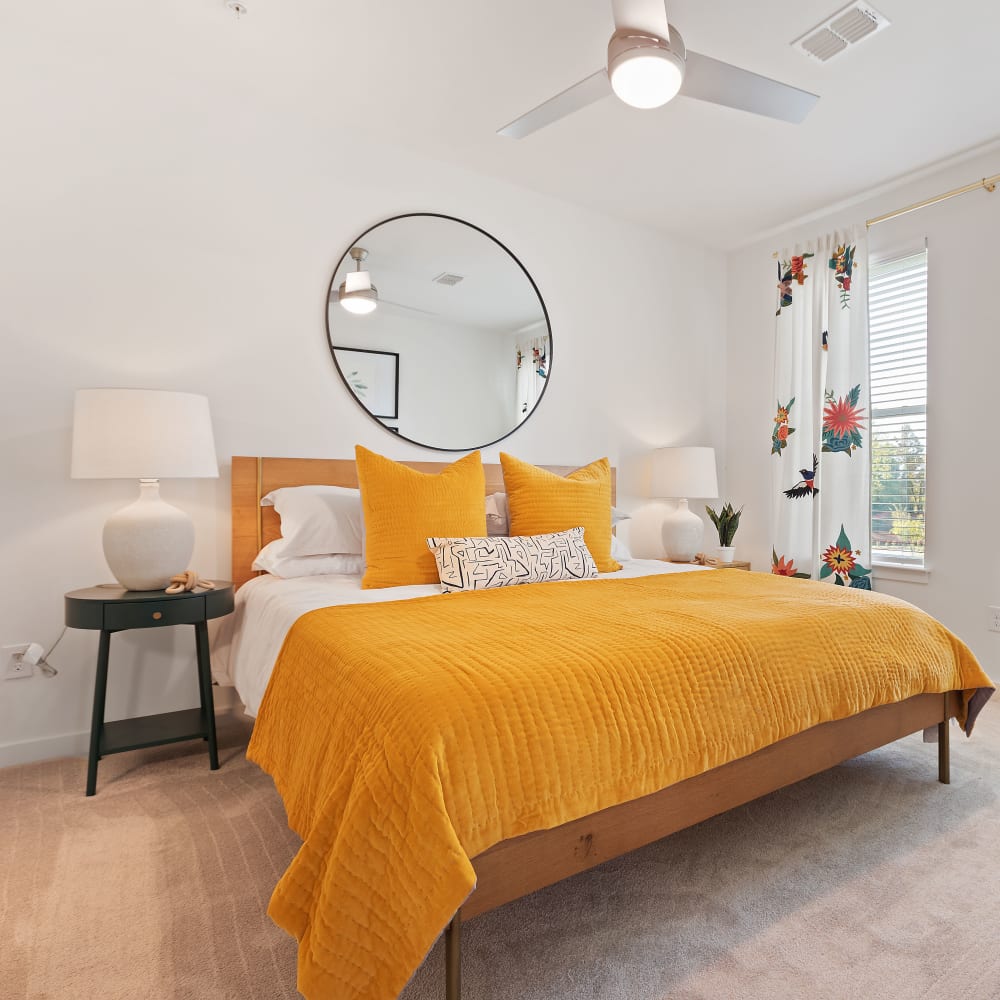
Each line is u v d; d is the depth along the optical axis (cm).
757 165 322
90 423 213
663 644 150
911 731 198
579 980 125
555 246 361
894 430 347
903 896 151
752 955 131
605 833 131
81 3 214
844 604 197
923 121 282
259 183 276
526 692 125
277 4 214
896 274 346
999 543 303
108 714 246
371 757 116
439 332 324
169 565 224
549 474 287
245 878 157
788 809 193
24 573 232
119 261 248
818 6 214
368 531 242
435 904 102
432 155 317
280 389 282
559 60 243
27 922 140
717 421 432
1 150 228
